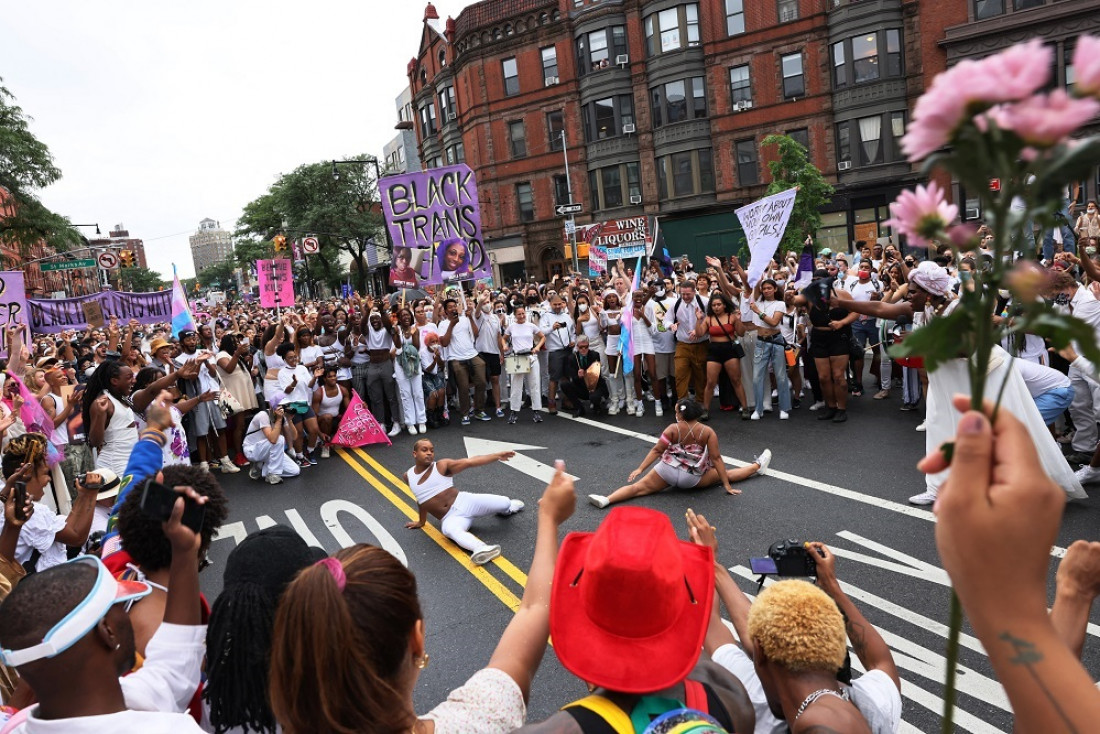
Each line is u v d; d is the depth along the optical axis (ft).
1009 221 1.91
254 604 6.66
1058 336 1.94
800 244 83.41
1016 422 2.18
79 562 5.76
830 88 95.50
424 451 21.70
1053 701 2.12
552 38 114.62
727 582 9.37
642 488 23.97
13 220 107.34
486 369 38.19
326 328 39.68
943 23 87.92
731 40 100.63
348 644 4.56
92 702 5.44
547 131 117.60
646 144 108.68
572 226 101.55
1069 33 80.89
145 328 63.77
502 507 22.70
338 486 28.91
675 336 34.01
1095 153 1.73
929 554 17.79
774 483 23.81
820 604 6.52
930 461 2.28
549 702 13.48
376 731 4.64
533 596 6.38
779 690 6.60
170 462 22.94
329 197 159.33
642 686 4.87
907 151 1.96
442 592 18.75
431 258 40.32
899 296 30.78
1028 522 2.10
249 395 33.37
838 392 29.94
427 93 137.49
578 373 36.27
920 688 12.84
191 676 6.55
